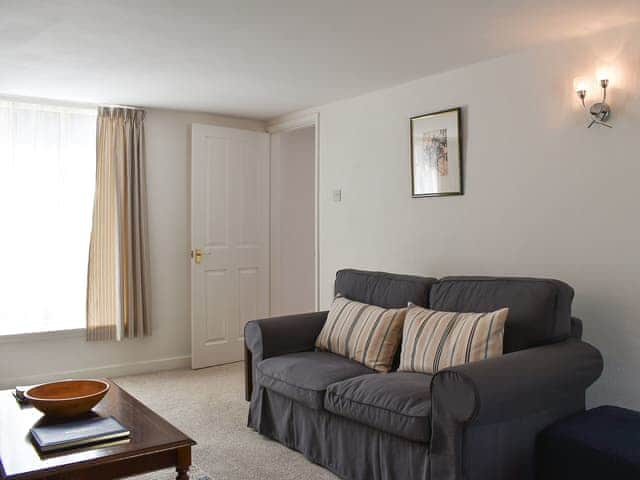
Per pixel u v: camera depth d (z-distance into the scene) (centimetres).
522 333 279
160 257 511
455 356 279
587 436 234
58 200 464
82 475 206
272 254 565
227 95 451
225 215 532
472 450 228
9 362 447
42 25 294
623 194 292
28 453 209
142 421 243
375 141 438
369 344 325
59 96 453
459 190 372
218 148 528
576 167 312
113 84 415
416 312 317
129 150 486
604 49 300
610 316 298
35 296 457
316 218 496
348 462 285
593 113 299
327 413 298
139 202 491
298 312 586
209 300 523
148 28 299
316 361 330
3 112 446
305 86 422
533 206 333
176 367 518
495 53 341
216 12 277
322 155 490
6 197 446
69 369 470
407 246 412
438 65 367
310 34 309
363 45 326
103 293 478
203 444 336
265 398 347
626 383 292
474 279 316
